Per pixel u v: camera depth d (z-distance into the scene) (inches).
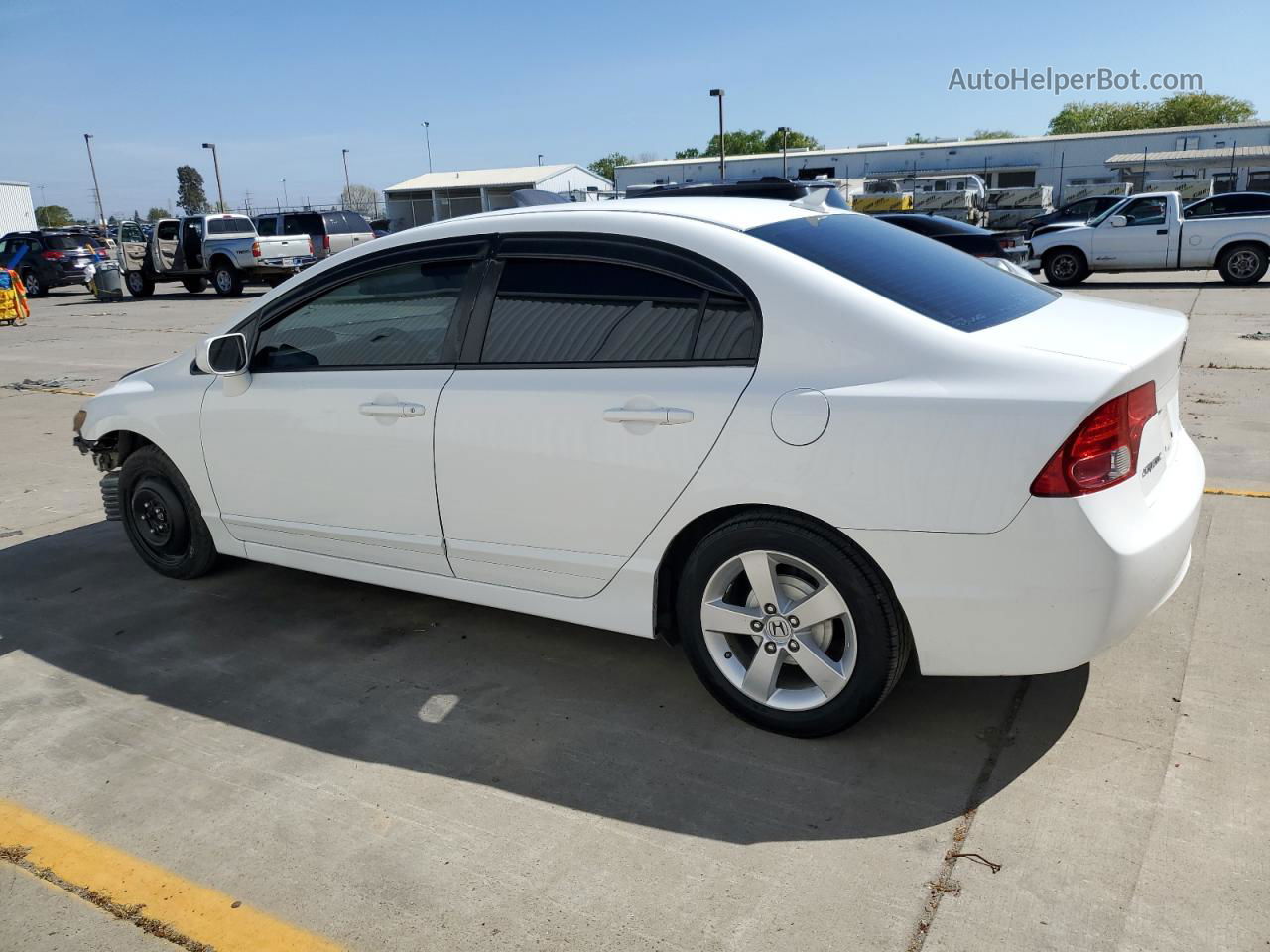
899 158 1831.9
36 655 151.3
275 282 909.2
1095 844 95.4
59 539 206.7
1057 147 1749.5
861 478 103.1
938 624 104.0
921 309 108.5
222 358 150.2
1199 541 170.7
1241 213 663.8
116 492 189.8
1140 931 84.1
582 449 119.6
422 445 133.1
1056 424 95.7
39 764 120.3
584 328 122.0
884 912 88.1
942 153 1806.1
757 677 117.0
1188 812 99.2
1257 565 158.9
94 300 965.8
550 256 125.9
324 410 142.5
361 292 141.3
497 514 129.4
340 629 156.7
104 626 161.5
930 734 116.8
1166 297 586.6
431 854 99.8
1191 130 1683.1
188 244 910.4
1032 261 723.4
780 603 113.0
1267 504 189.9
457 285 132.8
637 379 116.3
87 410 178.5
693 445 111.9
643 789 109.2
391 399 135.3
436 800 109.2
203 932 90.5
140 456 174.7
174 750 122.3
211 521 166.6
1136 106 3294.8
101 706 134.4
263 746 122.4
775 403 106.9
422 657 145.3
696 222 119.0
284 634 155.8
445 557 137.4
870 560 106.3
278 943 88.7
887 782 107.7
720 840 99.6
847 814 102.6
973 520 99.2
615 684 134.3
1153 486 107.3
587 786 110.3
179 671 144.1
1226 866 91.4
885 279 114.1
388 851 100.6
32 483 254.7
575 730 122.7
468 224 134.0
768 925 87.4
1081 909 87.0
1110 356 101.0
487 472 128.0
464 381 129.6
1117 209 680.4
